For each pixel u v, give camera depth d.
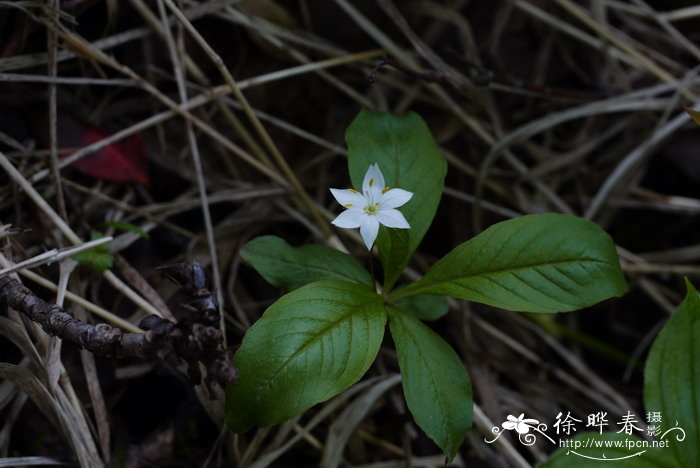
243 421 0.26
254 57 0.37
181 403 0.32
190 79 0.36
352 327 0.27
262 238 0.30
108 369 0.32
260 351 0.27
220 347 0.26
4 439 0.30
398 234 0.28
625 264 0.37
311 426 0.31
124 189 0.35
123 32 0.35
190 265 0.26
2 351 0.31
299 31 0.37
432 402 0.28
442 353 0.28
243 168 0.37
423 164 0.30
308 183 0.37
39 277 0.30
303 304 0.27
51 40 0.33
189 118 0.34
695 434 0.28
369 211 0.27
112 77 0.35
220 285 0.34
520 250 0.28
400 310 0.29
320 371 0.27
